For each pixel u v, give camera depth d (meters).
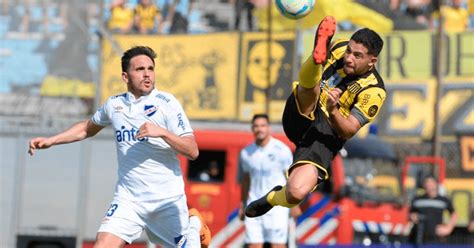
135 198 33.16
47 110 72.56
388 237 63.59
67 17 75.25
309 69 28.81
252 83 71.31
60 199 68.00
